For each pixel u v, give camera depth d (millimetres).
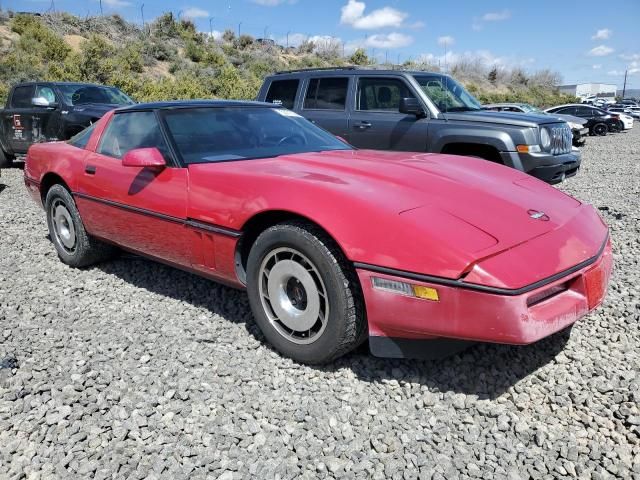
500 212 2824
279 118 4340
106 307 3906
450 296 2449
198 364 3059
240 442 2414
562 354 3070
